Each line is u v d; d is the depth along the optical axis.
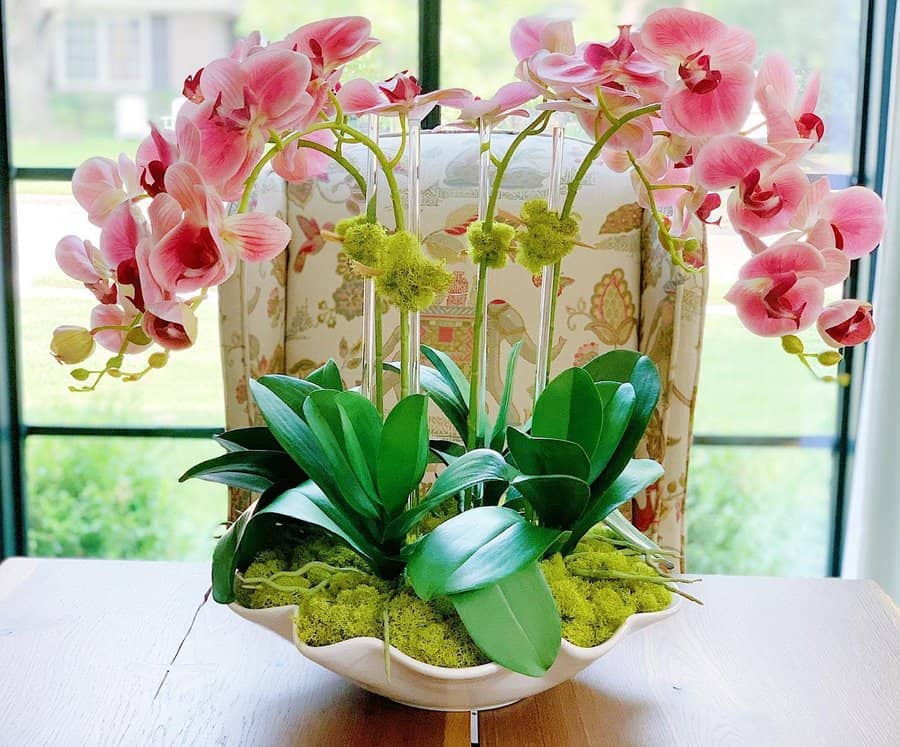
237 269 1.27
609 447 0.76
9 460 2.28
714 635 0.94
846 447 2.28
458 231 1.40
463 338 1.40
